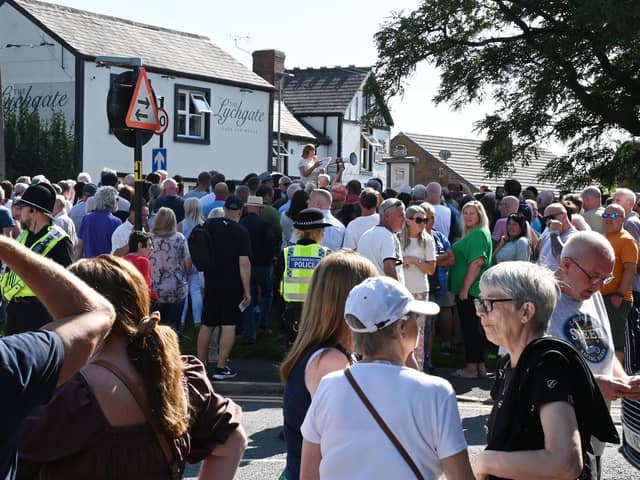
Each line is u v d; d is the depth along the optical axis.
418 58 29.75
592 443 3.54
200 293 12.26
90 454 2.66
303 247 8.34
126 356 2.77
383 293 3.21
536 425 3.05
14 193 13.92
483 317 3.30
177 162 33.47
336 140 47.81
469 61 29.97
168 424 2.72
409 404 3.03
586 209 11.34
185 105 34.00
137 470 2.68
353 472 3.02
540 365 3.05
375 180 13.99
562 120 30.89
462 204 13.27
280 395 9.84
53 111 30.95
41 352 2.08
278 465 6.72
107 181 13.11
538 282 3.25
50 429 2.62
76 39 31.16
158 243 10.49
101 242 10.88
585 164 31.95
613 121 28.72
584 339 3.88
